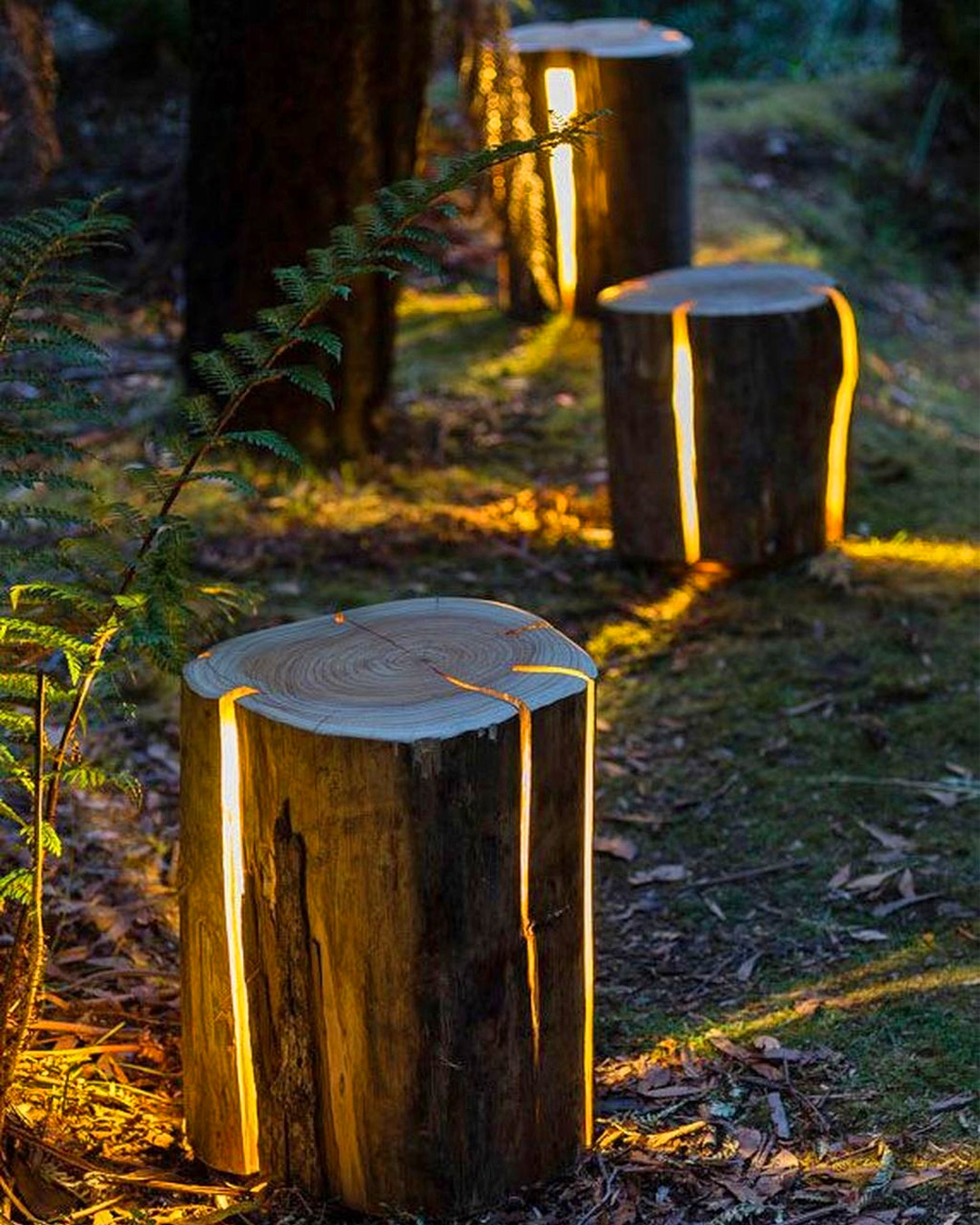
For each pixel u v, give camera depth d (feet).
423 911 9.04
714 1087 11.06
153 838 14.19
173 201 30.25
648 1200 9.86
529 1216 9.67
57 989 11.81
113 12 34.99
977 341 33.88
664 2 47.85
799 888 13.88
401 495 21.15
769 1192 9.84
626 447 18.69
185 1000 10.08
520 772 9.11
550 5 47.42
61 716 15.78
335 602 18.34
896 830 14.66
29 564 9.94
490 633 10.11
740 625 18.17
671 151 26.22
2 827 13.75
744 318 17.81
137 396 23.45
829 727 16.28
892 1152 10.21
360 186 19.89
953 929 13.07
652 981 12.67
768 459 18.37
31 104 22.22
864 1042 11.51
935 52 39.86
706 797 15.31
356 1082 9.41
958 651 17.60
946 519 21.53
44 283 9.50
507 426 23.56
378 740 8.75
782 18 48.98
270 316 9.66
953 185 39.29
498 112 21.94
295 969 9.37
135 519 9.91
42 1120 10.10
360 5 18.99
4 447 9.73
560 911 9.59
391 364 22.02
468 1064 9.39
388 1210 9.59
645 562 19.20
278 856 9.21
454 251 30.71
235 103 19.57
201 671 9.62
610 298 18.75
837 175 37.73
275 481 21.04
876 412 25.76
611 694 17.01
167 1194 9.82
